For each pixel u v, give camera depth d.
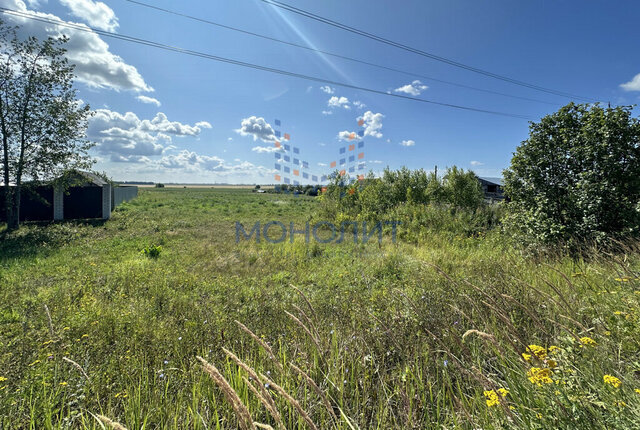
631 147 6.11
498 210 12.52
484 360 2.13
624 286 2.92
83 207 16.78
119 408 2.01
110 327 3.38
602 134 6.38
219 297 4.91
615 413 1.24
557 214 6.86
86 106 14.41
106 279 6.03
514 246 7.29
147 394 1.99
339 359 2.20
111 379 2.32
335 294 4.67
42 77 13.13
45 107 13.43
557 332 2.17
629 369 1.62
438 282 4.35
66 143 14.05
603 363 1.61
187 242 10.71
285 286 5.75
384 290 4.60
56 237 11.12
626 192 6.26
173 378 2.26
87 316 3.66
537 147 7.30
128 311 3.92
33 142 13.57
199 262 7.79
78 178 15.52
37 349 2.67
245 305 4.32
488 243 8.49
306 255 8.57
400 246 9.40
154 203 27.84
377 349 2.45
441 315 2.83
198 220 16.84
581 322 2.34
